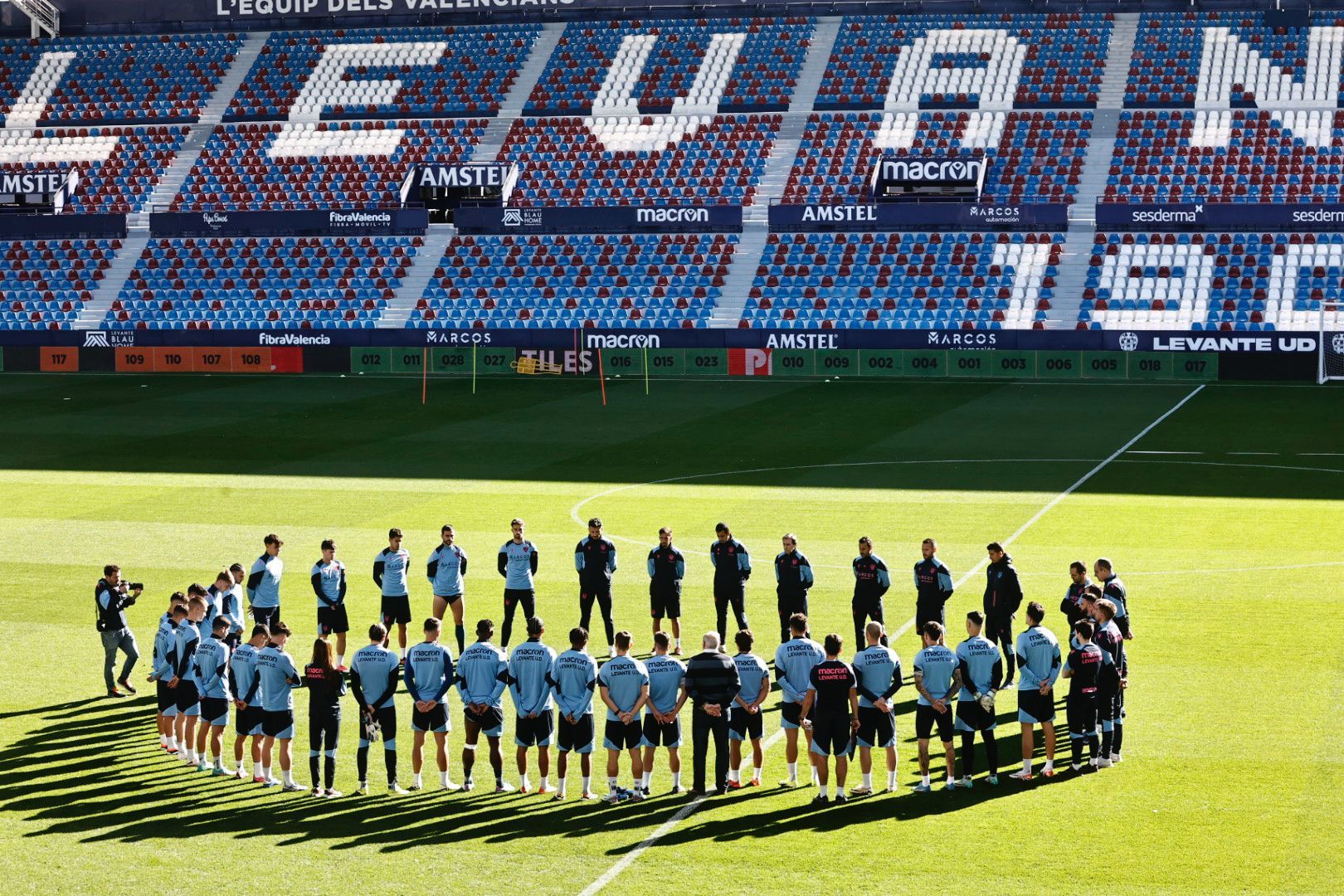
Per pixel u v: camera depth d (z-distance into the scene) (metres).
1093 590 19.09
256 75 76.38
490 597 27.67
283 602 27.36
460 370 62.66
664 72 73.00
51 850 16.42
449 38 77.00
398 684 23.12
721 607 24.30
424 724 18.61
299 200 70.06
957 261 63.31
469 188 71.69
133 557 31.03
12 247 70.75
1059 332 58.16
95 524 34.19
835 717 17.69
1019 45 71.19
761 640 24.75
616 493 37.38
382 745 20.61
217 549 31.59
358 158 71.56
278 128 73.69
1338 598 26.36
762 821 17.17
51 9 80.94
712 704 18.00
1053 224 63.47
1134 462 40.50
